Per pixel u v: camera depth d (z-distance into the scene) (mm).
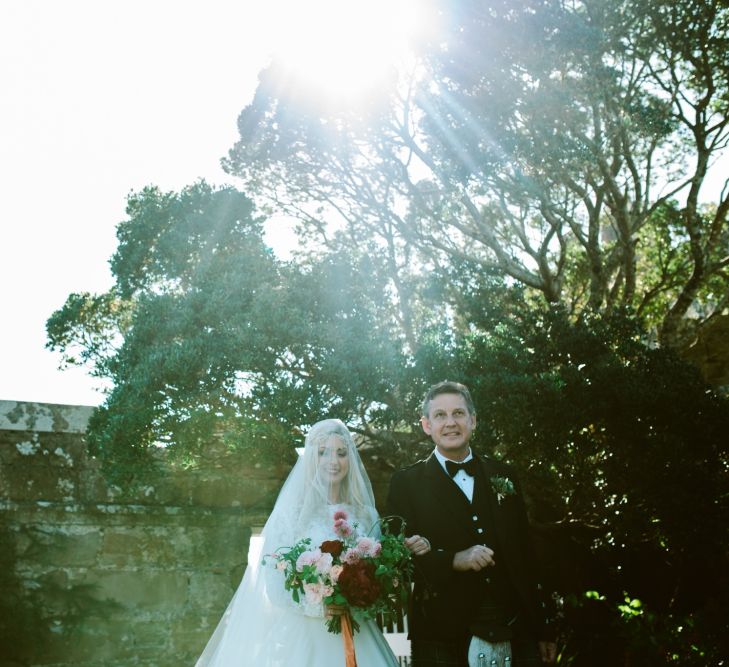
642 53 9227
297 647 3277
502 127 7770
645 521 6121
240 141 8445
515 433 5508
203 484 6469
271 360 5457
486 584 3396
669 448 5754
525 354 6074
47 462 6121
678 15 8836
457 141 7758
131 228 6430
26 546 5953
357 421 5988
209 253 6223
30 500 6008
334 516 3350
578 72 8047
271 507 6625
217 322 5578
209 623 6273
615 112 8391
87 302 6438
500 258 9016
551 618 3582
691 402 5848
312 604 3273
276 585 3352
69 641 5883
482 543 3469
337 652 3279
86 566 6066
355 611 3191
